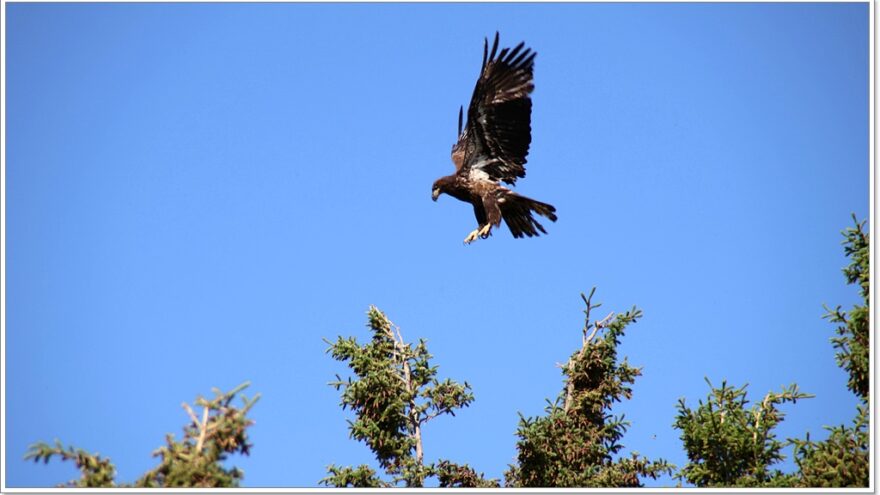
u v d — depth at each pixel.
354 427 22.98
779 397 22.14
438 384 23.44
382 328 23.84
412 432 23.33
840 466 20.62
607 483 22.30
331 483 22.41
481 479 23.25
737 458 21.89
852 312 21.53
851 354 21.36
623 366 23.77
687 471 22.42
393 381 23.16
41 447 16.14
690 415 22.48
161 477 16.42
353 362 23.33
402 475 22.67
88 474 16.19
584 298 24.02
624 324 23.77
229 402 16.75
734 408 22.28
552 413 23.08
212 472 16.33
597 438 23.22
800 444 21.61
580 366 23.61
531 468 22.70
